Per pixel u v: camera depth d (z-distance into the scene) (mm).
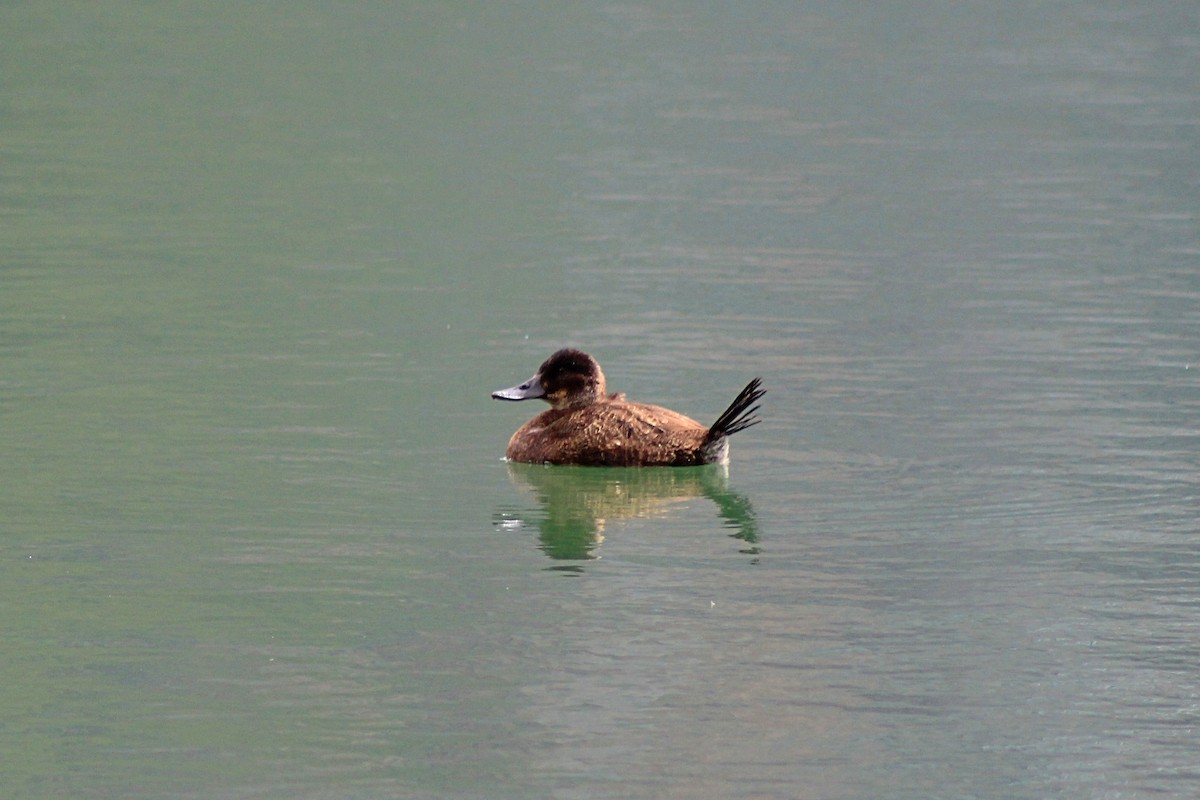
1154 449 16016
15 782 9727
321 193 31109
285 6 53938
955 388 18375
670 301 22938
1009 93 42781
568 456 15664
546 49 48875
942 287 23641
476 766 9961
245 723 10492
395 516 14289
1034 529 13859
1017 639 11734
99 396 17844
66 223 27969
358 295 23266
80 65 43969
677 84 43844
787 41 51031
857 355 19906
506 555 13375
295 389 18344
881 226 28328
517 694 10914
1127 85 43875
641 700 10844
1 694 10820
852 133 37750
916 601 12398
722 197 31047
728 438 16234
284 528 13898
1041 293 23125
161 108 39281
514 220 28906
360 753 10148
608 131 37781
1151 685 11039
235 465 15609
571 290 23625
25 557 13148
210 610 12211
